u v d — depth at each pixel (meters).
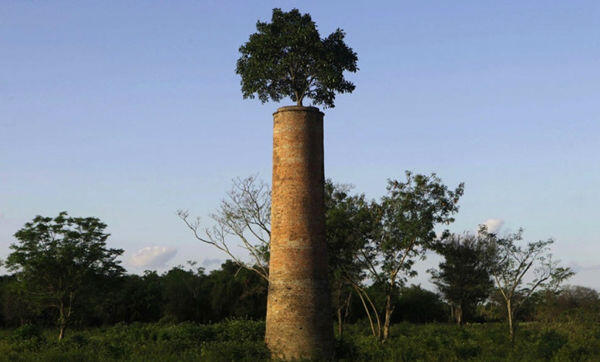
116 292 48.00
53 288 43.34
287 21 30.67
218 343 30.20
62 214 44.12
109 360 26.48
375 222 39.91
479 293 59.69
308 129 28.91
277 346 27.19
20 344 33.09
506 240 44.47
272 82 31.27
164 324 60.31
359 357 28.89
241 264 37.38
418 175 39.72
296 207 28.06
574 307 61.19
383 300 59.94
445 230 40.88
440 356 29.12
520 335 41.97
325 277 28.25
